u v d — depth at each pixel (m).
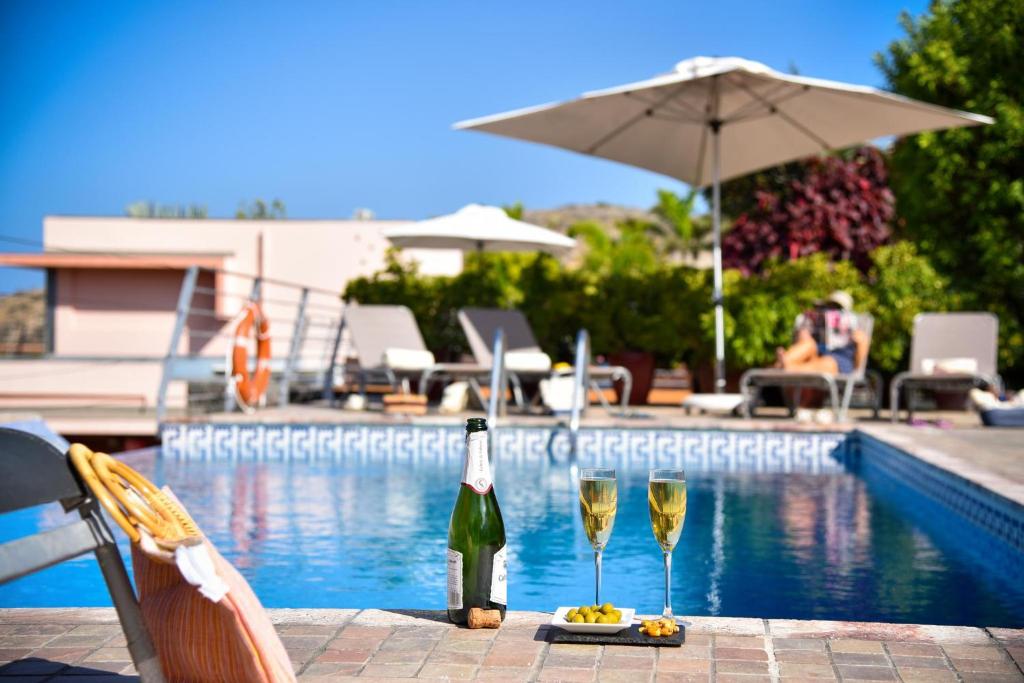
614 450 8.27
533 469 7.09
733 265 15.39
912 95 12.08
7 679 2.11
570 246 10.21
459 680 2.04
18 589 3.63
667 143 10.09
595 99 9.09
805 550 4.37
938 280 10.80
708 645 2.28
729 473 7.05
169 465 7.35
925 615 3.28
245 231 20.50
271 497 5.79
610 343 11.77
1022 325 11.64
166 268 20.59
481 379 10.05
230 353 9.44
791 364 9.05
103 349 20.75
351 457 7.92
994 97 11.37
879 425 8.13
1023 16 11.34
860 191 15.23
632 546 4.46
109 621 2.56
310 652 2.23
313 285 20.30
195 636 1.66
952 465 5.34
